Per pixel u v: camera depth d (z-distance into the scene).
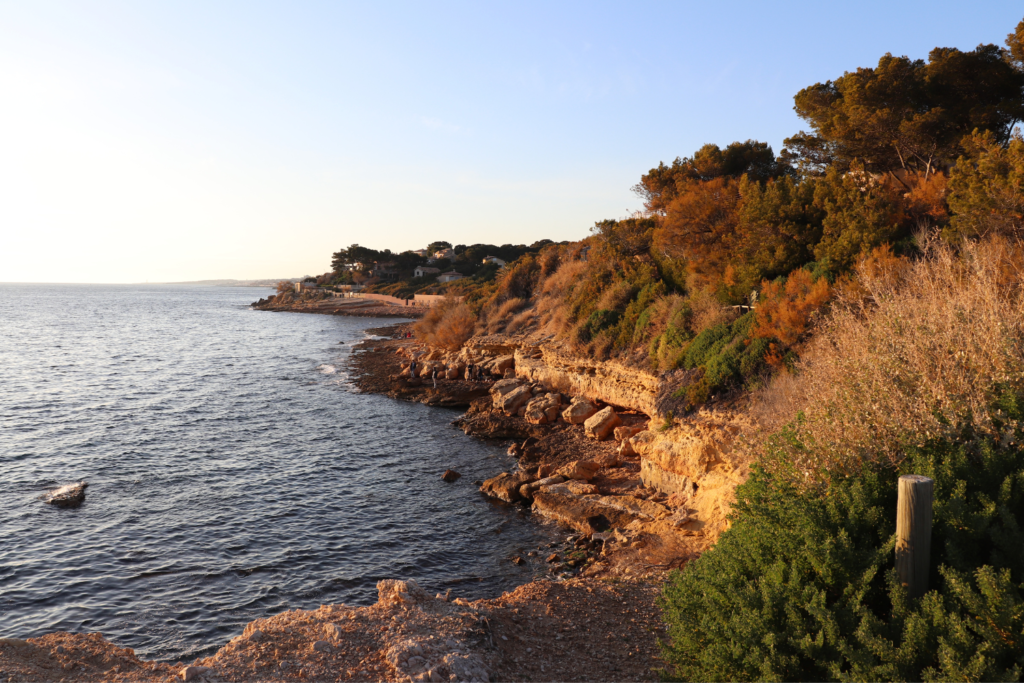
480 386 39.25
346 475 23.52
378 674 7.59
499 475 21.98
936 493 6.35
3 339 77.81
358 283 174.25
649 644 9.48
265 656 8.09
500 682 8.01
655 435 19.58
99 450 26.16
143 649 11.77
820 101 27.28
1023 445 6.70
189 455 25.84
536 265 50.88
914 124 22.20
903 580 5.80
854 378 8.55
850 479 7.25
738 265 22.73
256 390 42.25
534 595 11.71
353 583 14.76
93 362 56.47
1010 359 7.46
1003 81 22.22
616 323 31.30
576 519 17.98
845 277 16.81
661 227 28.80
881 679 5.16
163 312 153.88
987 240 14.41
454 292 97.00
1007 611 4.84
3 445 26.56
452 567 15.74
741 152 35.72
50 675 7.34
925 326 8.66
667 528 15.57
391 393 40.25
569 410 28.70
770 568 6.70
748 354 18.08
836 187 20.50
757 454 9.61
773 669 5.71
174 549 16.42
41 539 16.83
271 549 16.59
